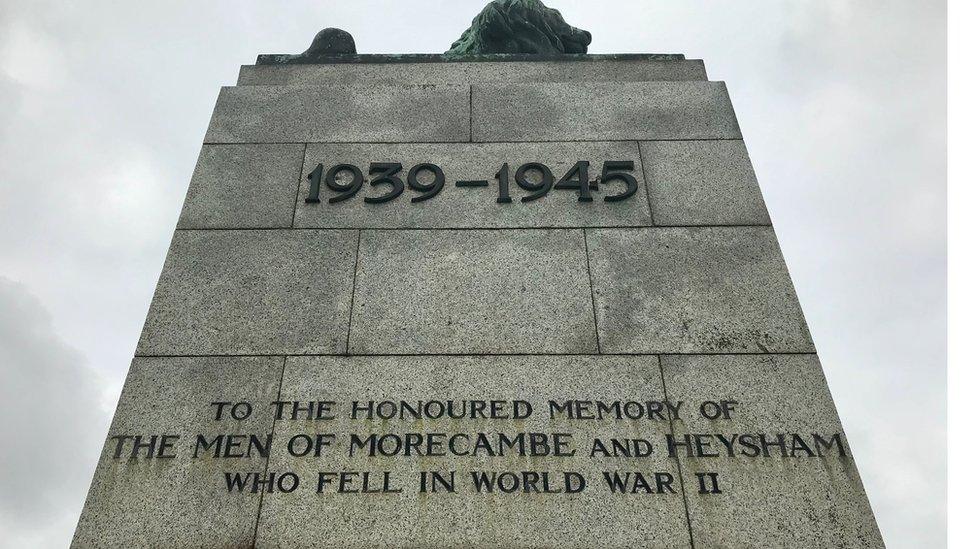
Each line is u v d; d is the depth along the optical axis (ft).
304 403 11.54
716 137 15.55
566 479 10.74
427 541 10.22
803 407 11.56
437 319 12.65
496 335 12.44
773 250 13.60
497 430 11.24
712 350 12.24
